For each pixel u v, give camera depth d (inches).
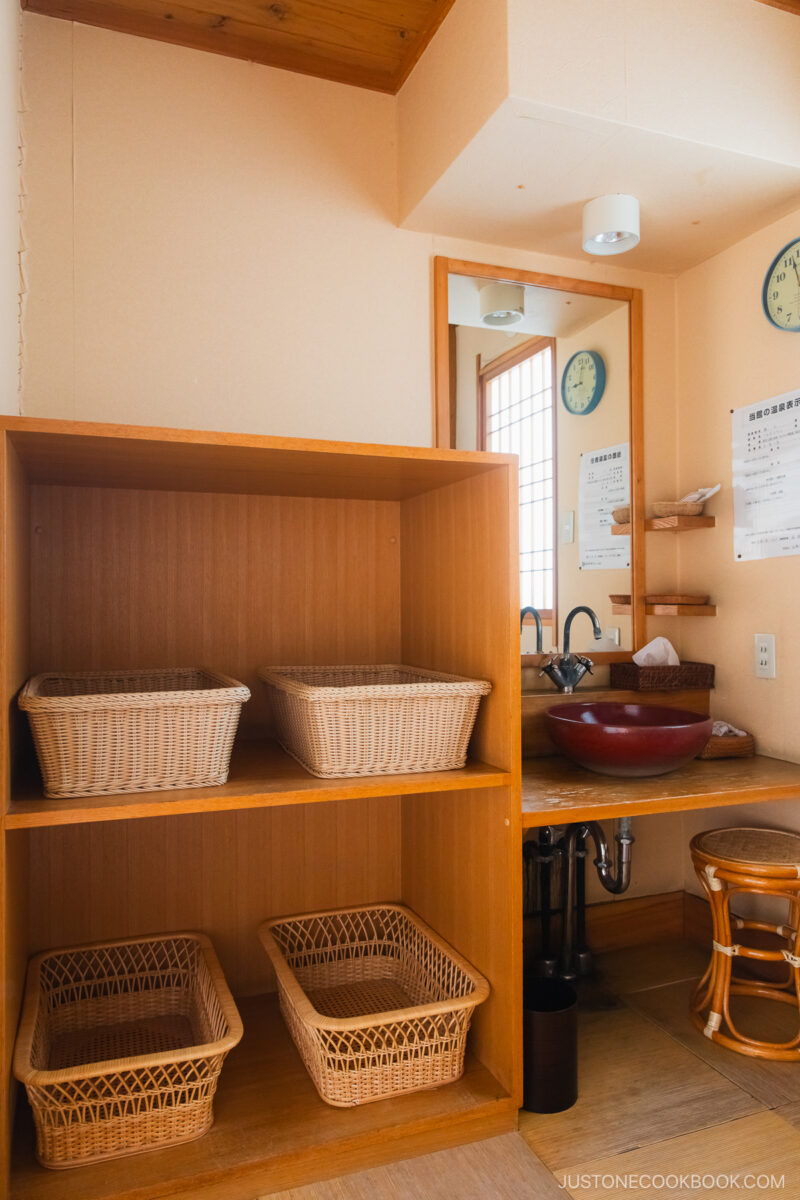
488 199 81.7
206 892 80.4
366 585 88.2
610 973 92.0
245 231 81.2
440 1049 65.4
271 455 61.1
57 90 75.0
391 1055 64.1
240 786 61.0
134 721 57.6
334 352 84.5
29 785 60.4
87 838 75.8
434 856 79.8
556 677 90.4
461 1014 65.6
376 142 87.2
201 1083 58.1
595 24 68.6
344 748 63.8
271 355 81.9
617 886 82.6
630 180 78.3
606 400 97.2
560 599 94.0
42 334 73.9
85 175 75.7
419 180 81.9
